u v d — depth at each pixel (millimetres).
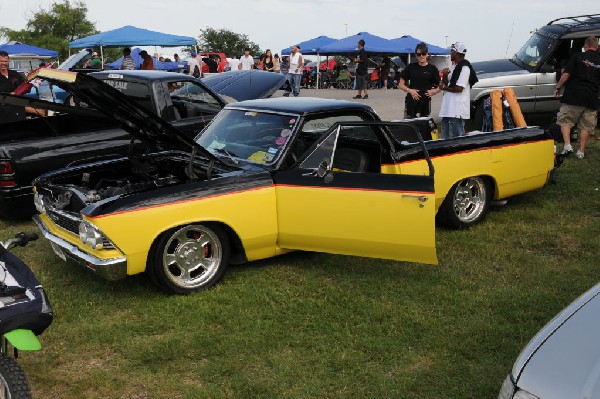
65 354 4344
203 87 8742
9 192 7145
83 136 7633
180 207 5047
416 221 4973
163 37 23609
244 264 5902
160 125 5379
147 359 4234
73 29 58750
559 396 2533
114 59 52875
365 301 5062
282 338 4496
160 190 5062
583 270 5652
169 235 5078
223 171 5621
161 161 6129
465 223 6805
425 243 4980
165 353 4281
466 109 9570
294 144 5746
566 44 12664
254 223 5441
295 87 20234
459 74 9438
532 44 13000
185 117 8469
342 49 28812
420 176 4926
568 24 12680
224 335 4543
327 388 3889
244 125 6172
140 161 6207
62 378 4039
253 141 5969
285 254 6156
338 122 5598
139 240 4906
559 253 6156
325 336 4520
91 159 6441
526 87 12297
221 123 6418
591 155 9977
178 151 6312
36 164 7273
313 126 5957
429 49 30109
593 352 2693
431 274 5602
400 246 5102
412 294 5180
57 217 5426
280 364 4141
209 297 5168
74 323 4793
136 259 4938
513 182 7004
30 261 6160
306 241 5512
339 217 5266
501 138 6836
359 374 4035
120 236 4832
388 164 6062
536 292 5203
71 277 5680
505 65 12984
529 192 8125
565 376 2605
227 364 4152
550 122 13000
